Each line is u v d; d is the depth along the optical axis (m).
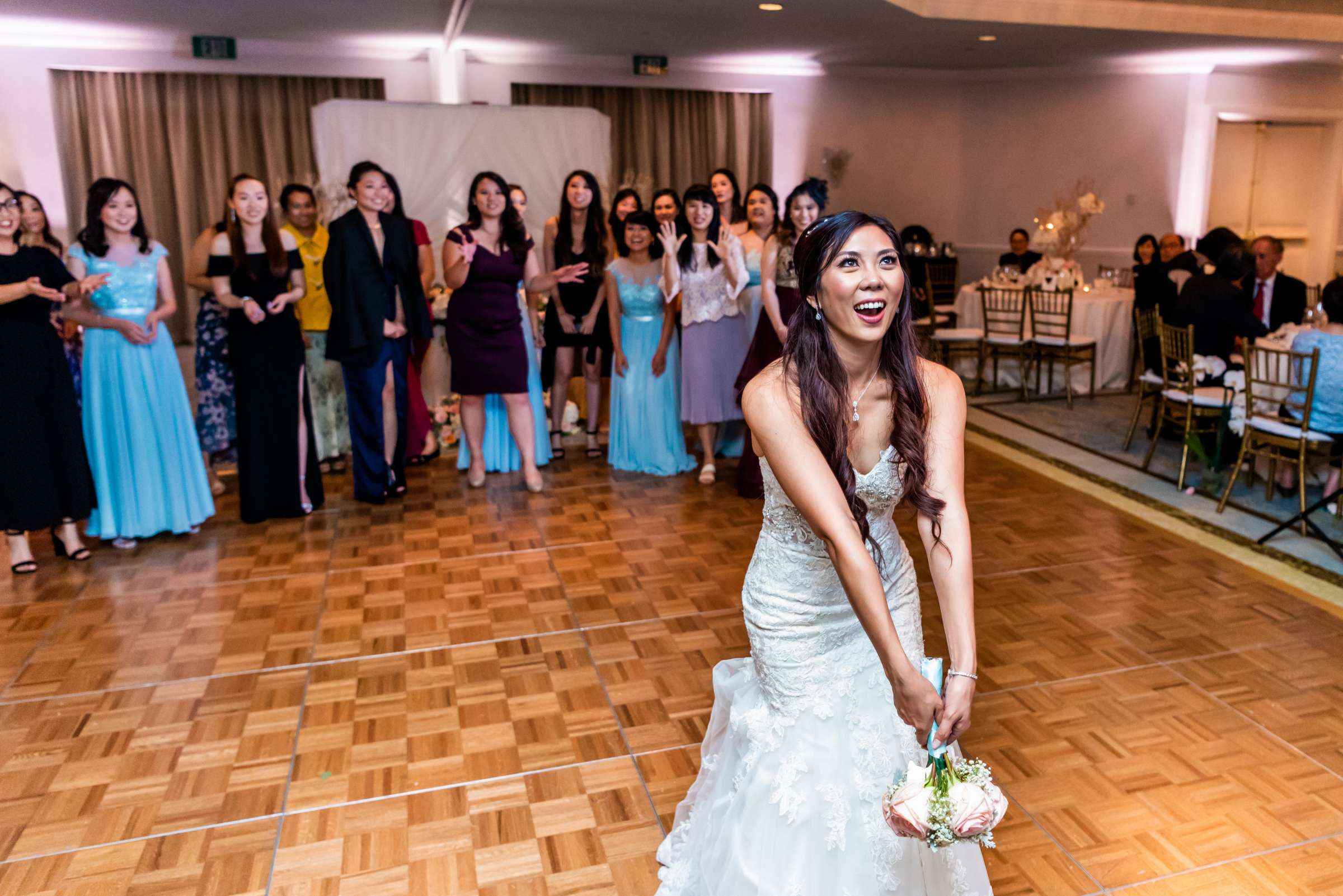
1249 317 5.10
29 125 8.74
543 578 4.02
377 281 4.78
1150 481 5.26
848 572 1.51
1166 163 9.96
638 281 5.33
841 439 1.61
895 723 1.77
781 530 1.75
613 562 4.18
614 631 3.52
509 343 4.99
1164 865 2.25
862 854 1.73
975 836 1.50
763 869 1.76
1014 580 3.91
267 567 4.18
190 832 2.41
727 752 1.96
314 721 2.93
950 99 11.28
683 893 2.07
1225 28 7.80
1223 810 2.44
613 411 5.55
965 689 1.57
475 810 2.49
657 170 10.49
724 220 5.83
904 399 1.67
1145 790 2.53
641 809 2.48
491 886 2.21
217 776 2.65
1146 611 3.60
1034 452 5.86
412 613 3.70
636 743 2.79
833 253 1.55
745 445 4.99
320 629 3.56
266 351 4.60
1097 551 4.21
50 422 4.07
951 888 1.79
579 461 5.80
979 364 7.81
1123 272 8.56
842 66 10.55
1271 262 5.88
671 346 5.43
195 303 9.45
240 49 8.98
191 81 9.05
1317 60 9.31
